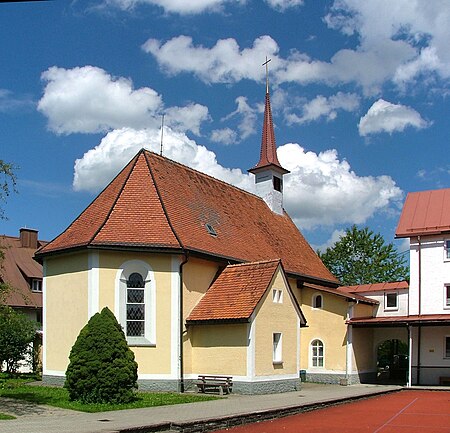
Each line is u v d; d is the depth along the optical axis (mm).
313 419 19016
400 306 38125
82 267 25219
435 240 37469
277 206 40656
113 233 25031
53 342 26156
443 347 35969
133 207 26500
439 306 36625
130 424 15242
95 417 16766
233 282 26891
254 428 16812
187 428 15516
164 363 24953
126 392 19891
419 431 16578
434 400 25844
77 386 19562
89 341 19859
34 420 16125
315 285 35969
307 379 35500
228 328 25312
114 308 24672
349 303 34781
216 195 33750
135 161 29141
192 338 26094
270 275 26234
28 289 45500
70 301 25578
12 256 47656
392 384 35375
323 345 35375
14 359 33688
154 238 25328
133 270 25391
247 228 34031
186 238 26547
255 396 23984
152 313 25125
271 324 26109
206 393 24594
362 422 18344
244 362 24703
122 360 19906
